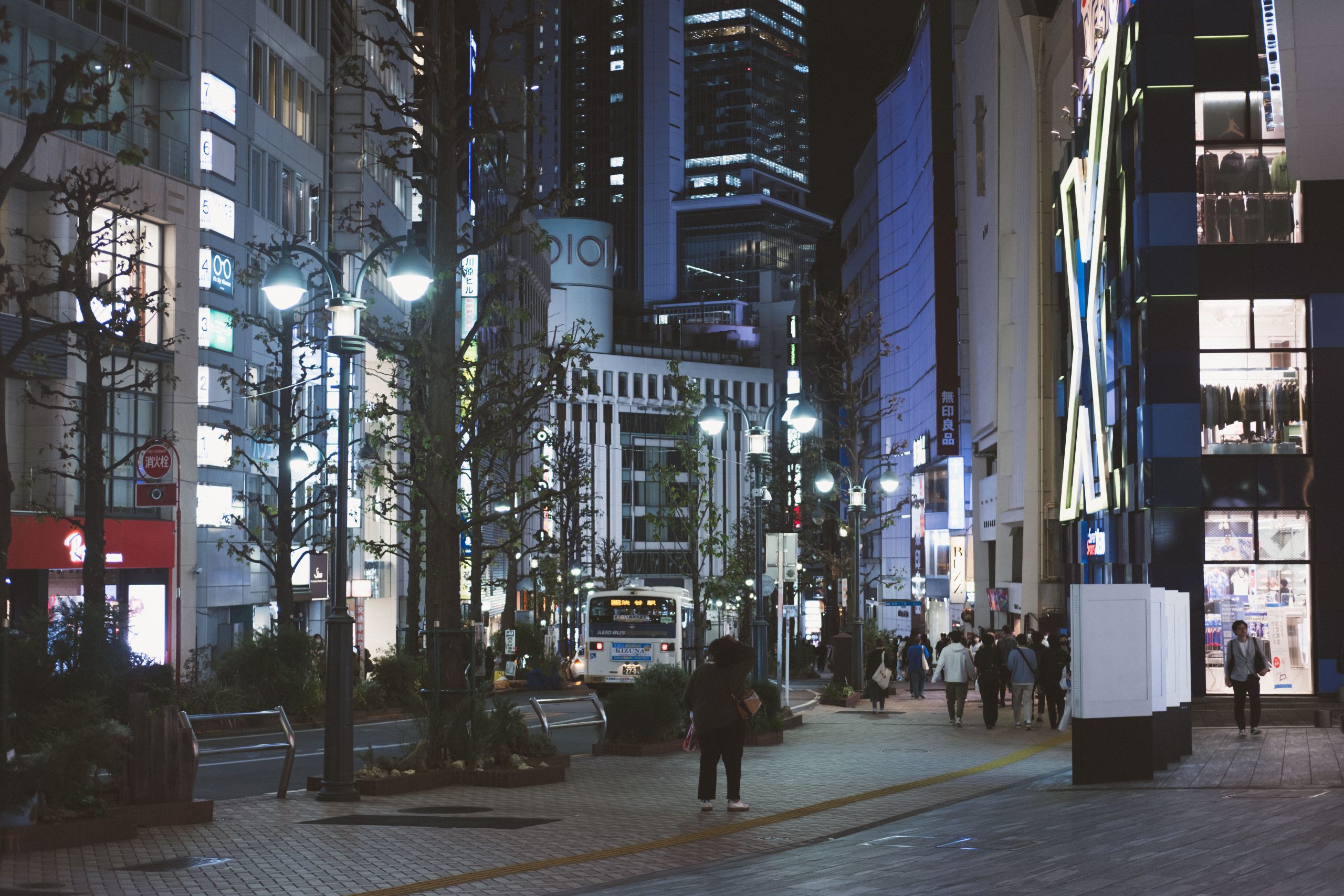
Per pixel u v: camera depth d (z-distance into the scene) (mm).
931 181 84062
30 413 35625
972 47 77250
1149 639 17109
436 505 18359
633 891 9578
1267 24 34250
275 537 48906
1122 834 12062
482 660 33312
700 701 14328
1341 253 33656
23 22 35750
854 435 48844
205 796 16766
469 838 12273
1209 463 33500
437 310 18625
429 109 19266
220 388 44094
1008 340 65312
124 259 34219
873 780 17750
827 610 69750
